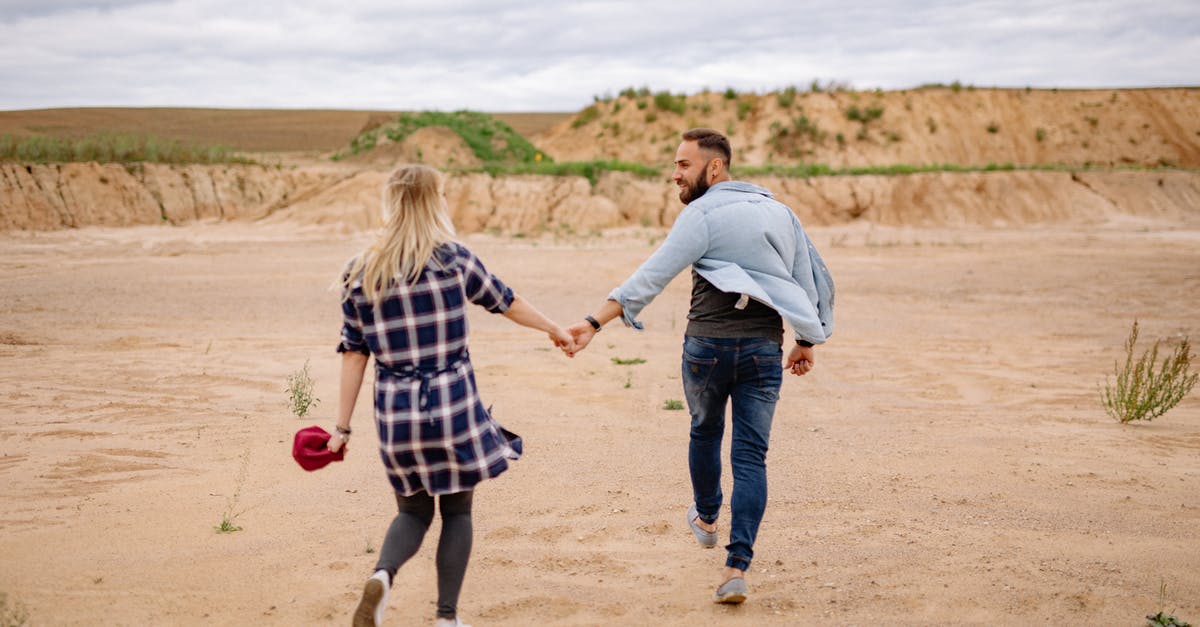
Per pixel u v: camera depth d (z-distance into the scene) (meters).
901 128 48.56
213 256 21.17
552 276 18.27
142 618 3.53
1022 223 33.34
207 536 4.46
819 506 4.99
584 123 50.53
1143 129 51.34
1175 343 11.36
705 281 3.83
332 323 12.38
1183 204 35.41
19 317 12.43
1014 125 50.78
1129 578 3.99
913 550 4.32
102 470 5.58
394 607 3.69
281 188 30.25
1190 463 5.99
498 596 3.79
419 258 3.11
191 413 7.13
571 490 5.26
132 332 11.38
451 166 35.44
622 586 3.91
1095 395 8.34
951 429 6.93
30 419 6.88
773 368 3.81
